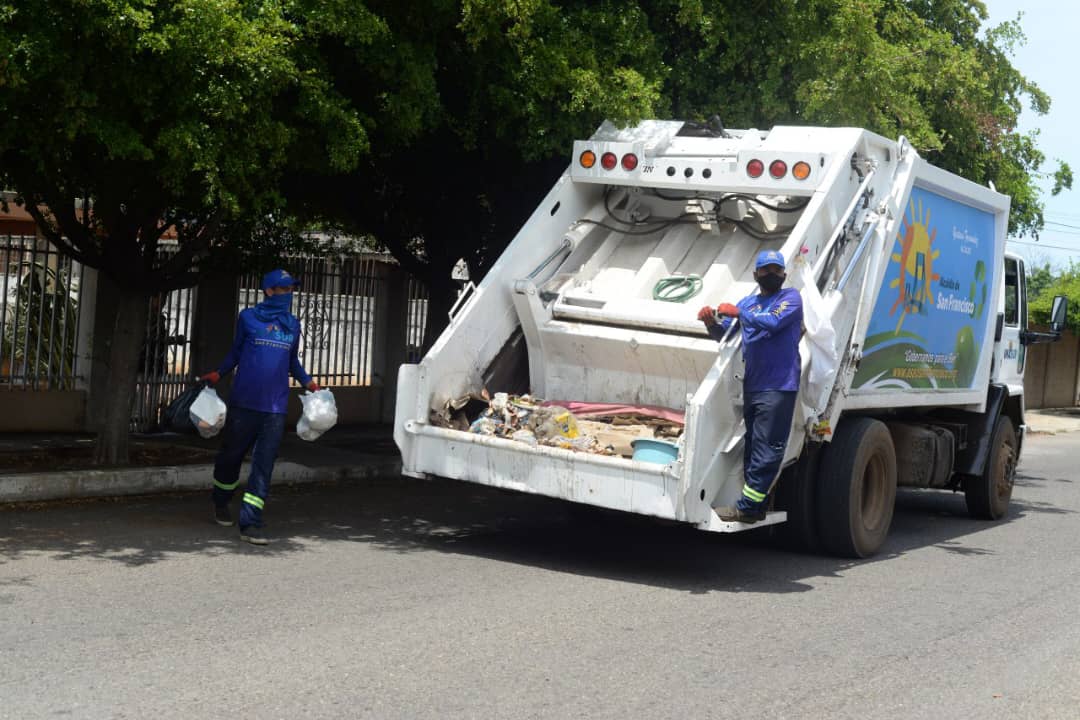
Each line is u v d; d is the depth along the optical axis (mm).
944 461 10758
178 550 7902
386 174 13055
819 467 9055
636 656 5945
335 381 16188
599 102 9828
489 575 7762
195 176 9273
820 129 8906
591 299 8906
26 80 7734
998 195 11391
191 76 8188
